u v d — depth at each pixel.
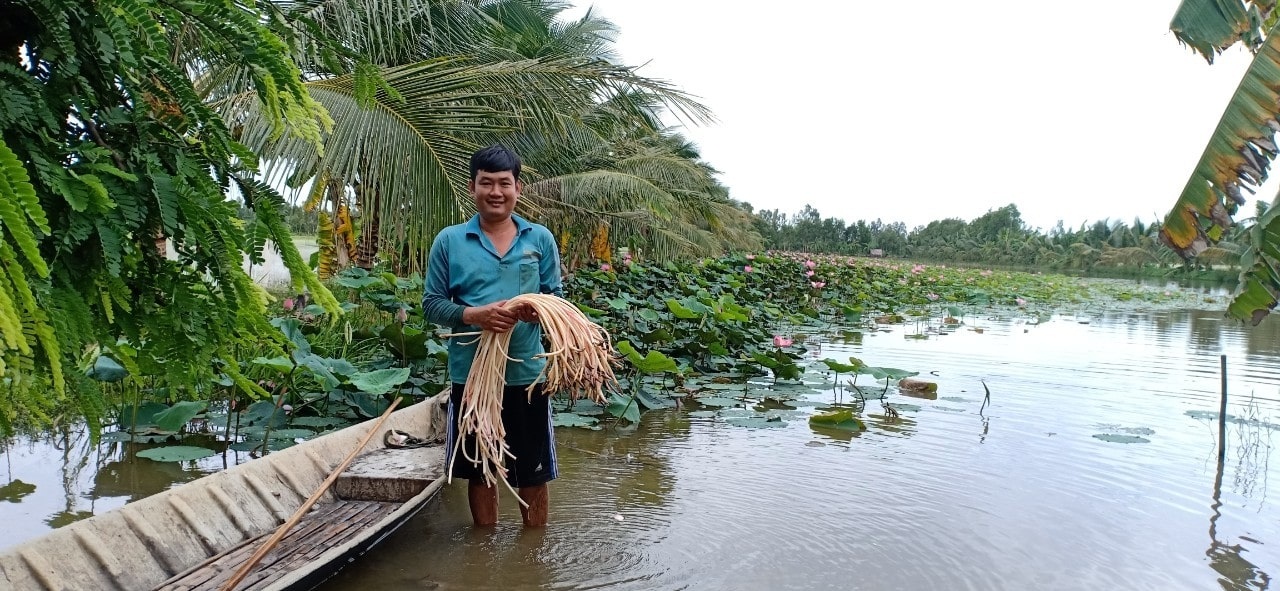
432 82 6.17
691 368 7.21
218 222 1.91
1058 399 6.23
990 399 6.22
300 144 5.50
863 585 2.77
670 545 3.10
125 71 1.87
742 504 3.61
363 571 2.79
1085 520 3.47
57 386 1.59
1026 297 20.14
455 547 3.03
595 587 2.71
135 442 4.33
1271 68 3.01
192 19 1.99
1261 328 12.86
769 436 4.95
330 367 4.79
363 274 6.41
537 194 9.84
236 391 4.34
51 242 1.71
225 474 2.96
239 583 2.49
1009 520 3.46
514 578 2.76
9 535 3.03
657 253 14.23
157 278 1.98
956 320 13.33
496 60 8.96
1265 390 6.77
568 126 8.74
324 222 9.05
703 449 4.61
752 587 2.74
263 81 2.06
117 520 2.47
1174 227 3.28
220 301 2.05
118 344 2.00
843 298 16.95
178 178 1.85
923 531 3.31
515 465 3.07
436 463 3.54
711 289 11.77
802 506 3.60
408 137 5.87
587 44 12.80
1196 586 2.83
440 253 3.05
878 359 8.45
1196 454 4.59
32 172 1.64
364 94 2.47
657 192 10.80
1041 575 2.90
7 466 3.87
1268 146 3.05
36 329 1.54
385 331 5.45
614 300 8.04
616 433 5.02
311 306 6.28
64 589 2.20
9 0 1.73
